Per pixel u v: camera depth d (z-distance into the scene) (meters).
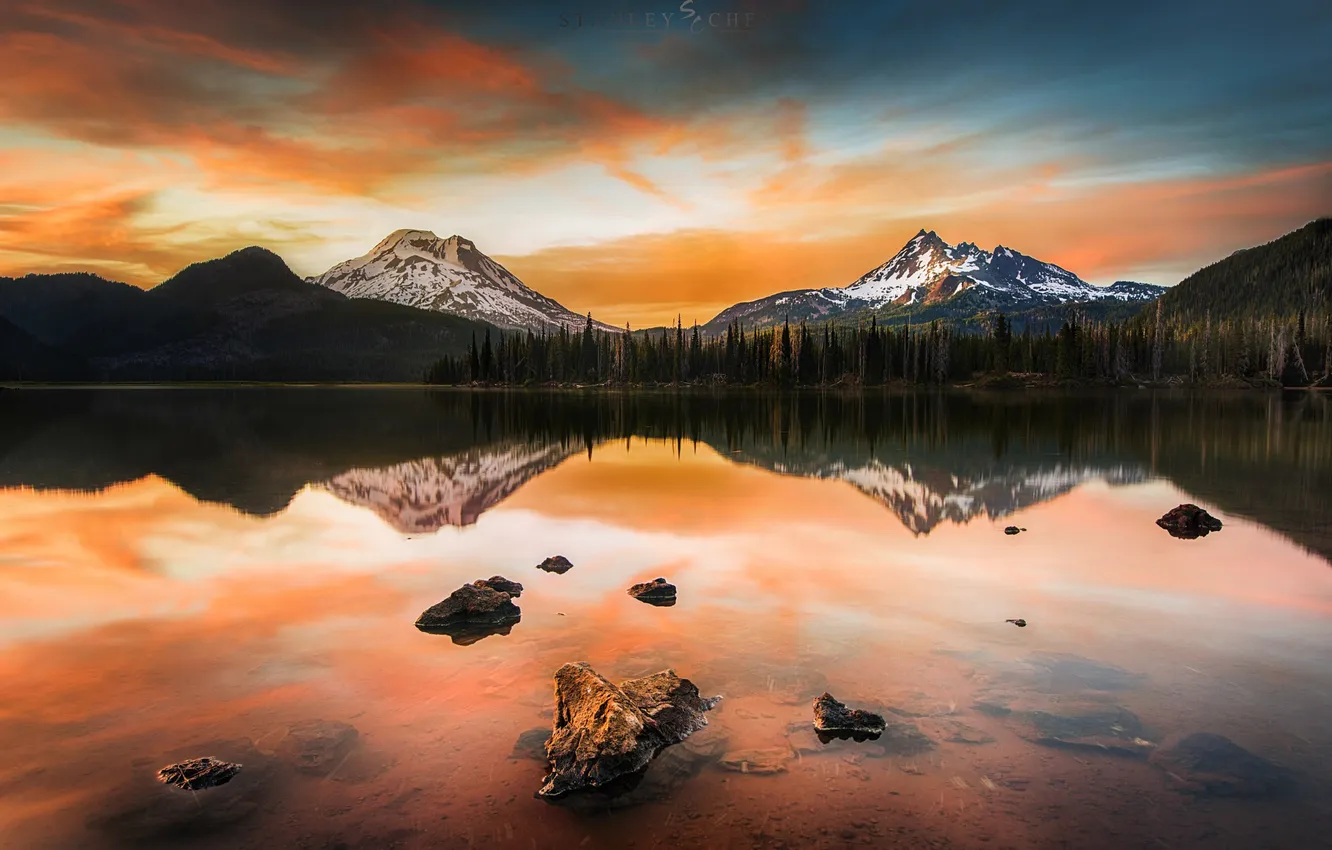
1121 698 10.15
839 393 149.25
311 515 23.50
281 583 15.94
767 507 24.62
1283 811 7.59
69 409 87.38
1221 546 19.03
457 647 12.11
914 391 158.00
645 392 168.00
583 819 7.56
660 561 17.61
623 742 8.47
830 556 18.06
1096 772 8.30
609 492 27.75
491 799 7.90
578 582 15.84
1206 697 10.19
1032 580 15.91
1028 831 7.29
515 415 78.69
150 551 18.81
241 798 7.94
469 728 9.42
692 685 10.20
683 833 7.31
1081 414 74.69
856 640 12.34
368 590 15.41
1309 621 13.34
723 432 55.03
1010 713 9.70
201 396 141.00
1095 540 19.81
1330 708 9.86
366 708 10.00
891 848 7.05
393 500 26.19
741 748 8.85
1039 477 31.42
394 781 8.25
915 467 34.78
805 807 7.69
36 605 14.50
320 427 60.59
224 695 10.45
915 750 8.78
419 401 118.56
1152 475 31.94
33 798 7.97
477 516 23.22
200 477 31.78
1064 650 11.91
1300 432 52.12
